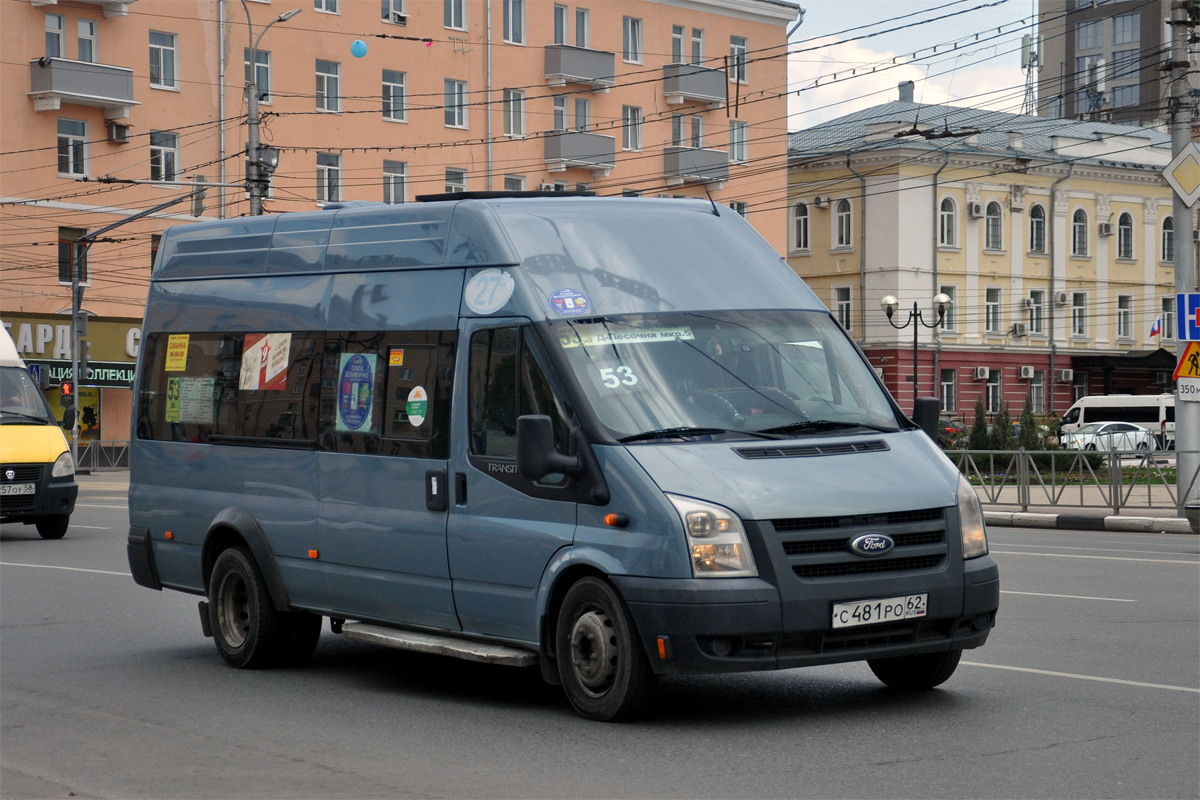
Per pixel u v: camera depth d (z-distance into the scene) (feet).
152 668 31.07
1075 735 22.44
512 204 26.66
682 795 19.25
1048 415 200.75
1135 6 328.90
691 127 188.03
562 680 24.38
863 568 22.93
